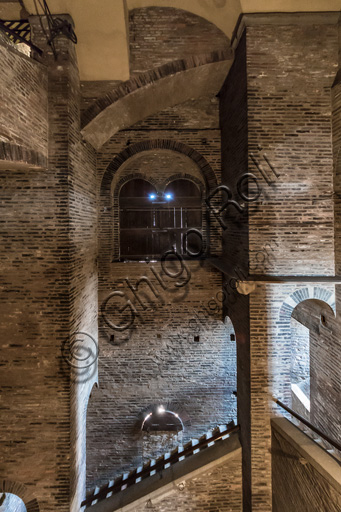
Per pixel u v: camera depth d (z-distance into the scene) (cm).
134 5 670
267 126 606
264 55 605
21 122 484
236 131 678
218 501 669
